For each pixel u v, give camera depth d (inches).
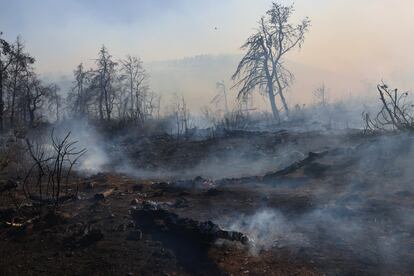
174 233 252.1
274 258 217.2
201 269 210.8
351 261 206.1
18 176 475.5
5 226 282.2
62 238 256.7
